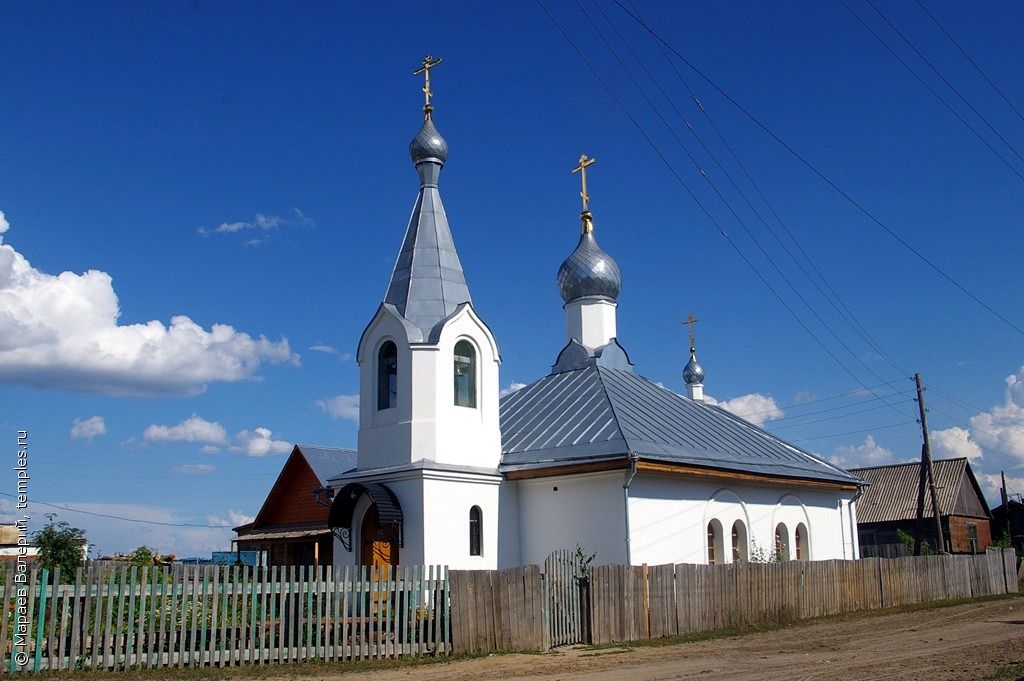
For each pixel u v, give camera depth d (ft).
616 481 89.76
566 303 130.62
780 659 66.95
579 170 134.10
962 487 220.84
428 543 86.84
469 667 63.77
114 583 60.29
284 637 65.00
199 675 59.47
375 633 70.13
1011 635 80.07
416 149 102.73
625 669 62.49
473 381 95.50
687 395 180.75
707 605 85.76
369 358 96.17
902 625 91.04
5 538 90.48
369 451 93.91
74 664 58.59
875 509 222.89
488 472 93.30
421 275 96.73
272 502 153.17
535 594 73.36
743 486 105.70
